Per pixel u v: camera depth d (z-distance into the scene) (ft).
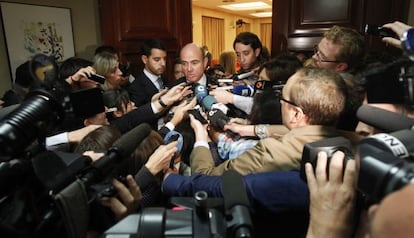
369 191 1.30
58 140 3.25
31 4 7.70
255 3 26.50
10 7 7.35
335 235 1.78
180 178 2.87
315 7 7.74
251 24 38.55
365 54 4.17
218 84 5.59
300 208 2.32
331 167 1.82
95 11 8.97
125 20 8.41
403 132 1.50
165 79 7.87
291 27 8.03
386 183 1.20
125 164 2.36
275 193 2.32
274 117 3.52
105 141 2.59
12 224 1.44
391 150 1.37
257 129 3.46
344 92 2.50
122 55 8.50
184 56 5.57
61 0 8.28
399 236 0.83
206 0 24.71
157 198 2.87
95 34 9.05
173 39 8.91
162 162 2.69
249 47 6.83
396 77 1.77
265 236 2.44
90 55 9.03
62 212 1.44
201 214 1.62
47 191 1.58
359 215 1.77
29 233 1.49
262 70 4.48
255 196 2.33
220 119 3.82
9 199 1.53
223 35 32.86
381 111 1.83
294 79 2.64
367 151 1.41
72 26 8.55
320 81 2.49
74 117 3.35
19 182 1.55
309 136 2.47
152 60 6.94
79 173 1.75
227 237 1.45
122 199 2.02
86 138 2.65
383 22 7.32
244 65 6.95
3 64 7.38
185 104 4.26
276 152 2.58
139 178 2.55
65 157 1.79
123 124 4.38
